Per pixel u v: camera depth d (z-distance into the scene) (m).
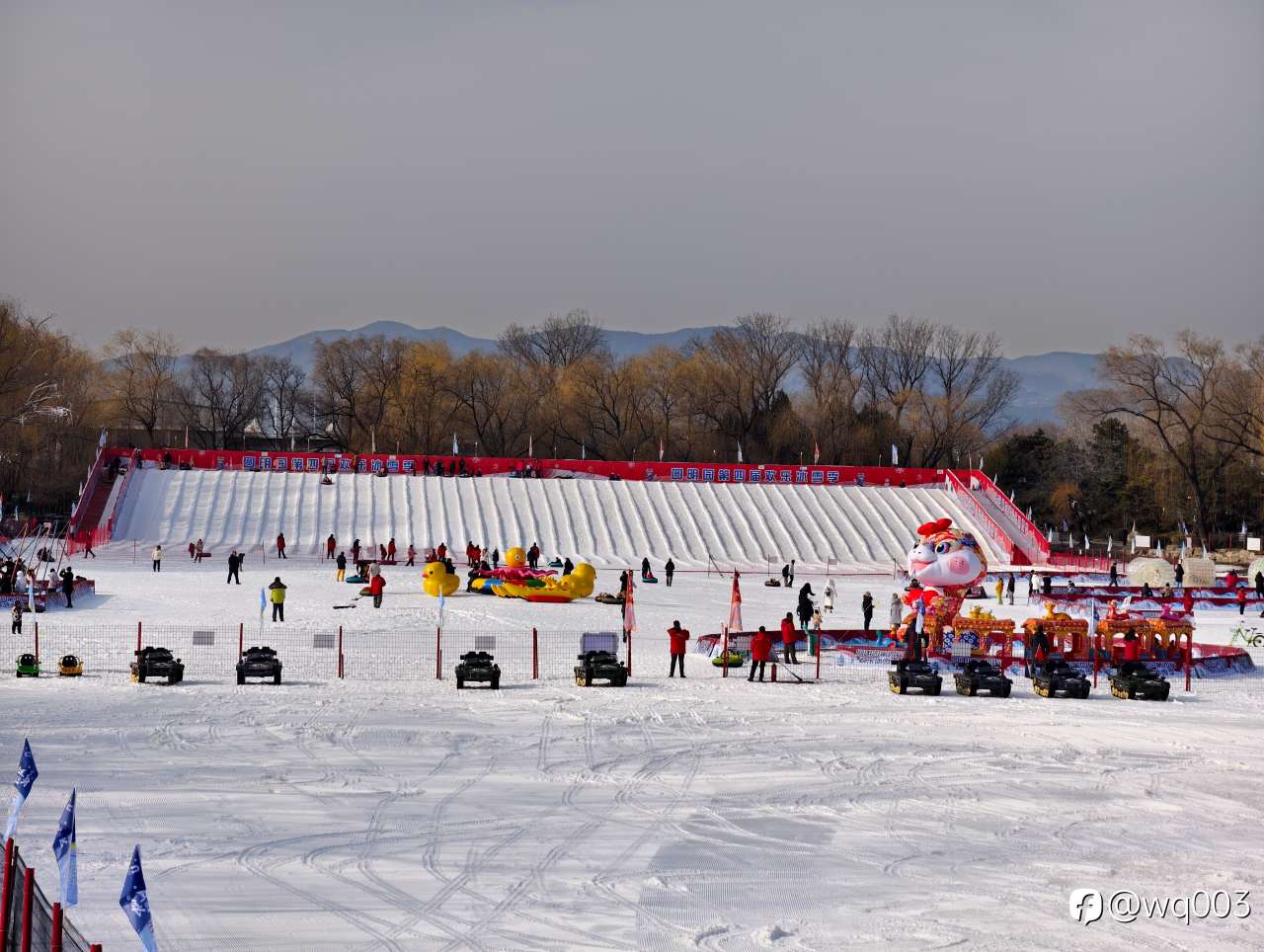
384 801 23.45
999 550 93.19
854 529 93.94
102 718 30.72
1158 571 71.88
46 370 102.12
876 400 137.88
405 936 16.66
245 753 27.30
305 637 45.94
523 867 19.70
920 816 23.42
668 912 17.89
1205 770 27.61
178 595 58.72
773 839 21.61
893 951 16.61
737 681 39.28
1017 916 18.06
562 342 156.50
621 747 28.84
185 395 136.25
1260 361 102.50
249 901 17.84
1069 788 25.80
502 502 92.81
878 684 39.44
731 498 96.81
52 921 12.23
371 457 97.06
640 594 65.50
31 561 72.06
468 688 36.53
